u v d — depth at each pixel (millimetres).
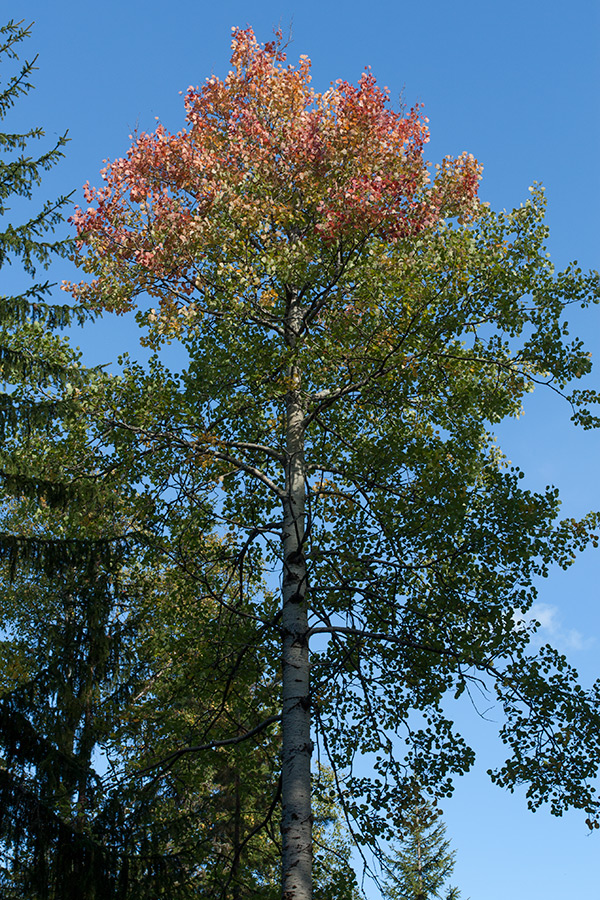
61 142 8336
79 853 7258
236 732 9523
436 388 9281
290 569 8852
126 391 8984
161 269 10000
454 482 7969
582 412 8938
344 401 9703
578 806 8062
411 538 8438
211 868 9398
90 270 10180
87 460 9195
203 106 11930
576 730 8086
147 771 8789
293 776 7574
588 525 8234
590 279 8898
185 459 8953
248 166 10422
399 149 10523
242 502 10273
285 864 7105
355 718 9406
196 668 9289
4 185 8219
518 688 8172
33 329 8414
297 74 11703
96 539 9125
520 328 9070
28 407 7781
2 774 7066
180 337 9484
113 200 10641
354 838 8438
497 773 8391
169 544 9438
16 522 12109
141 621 10430
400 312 8461
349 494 9414
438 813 8586
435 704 8906
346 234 8898
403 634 8641
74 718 8742
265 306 9656
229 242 9578
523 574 8398
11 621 12211
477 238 9453
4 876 7090
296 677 8164
